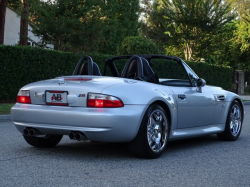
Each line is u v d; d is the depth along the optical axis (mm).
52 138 6121
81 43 21078
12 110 5484
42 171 4605
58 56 15672
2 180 4203
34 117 5227
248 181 4422
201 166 5090
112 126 4895
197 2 27188
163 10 28594
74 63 16312
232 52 34781
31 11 20484
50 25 19781
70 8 19875
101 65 17141
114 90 5047
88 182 4172
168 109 5648
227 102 7152
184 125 6078
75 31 20766
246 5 32625
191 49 29000
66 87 5141
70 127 5012
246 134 8406
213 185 4211
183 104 5961
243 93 32344
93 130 4902
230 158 5684
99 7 21672
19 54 14375
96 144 6516
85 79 5402
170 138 5777
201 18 27281
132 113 5023
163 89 5703
